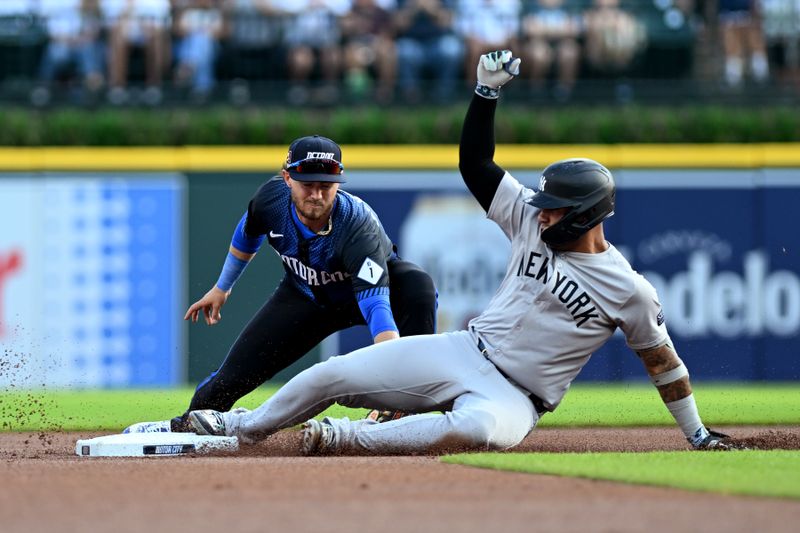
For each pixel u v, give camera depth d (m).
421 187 46.88
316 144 20.73
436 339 19.55
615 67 56.00
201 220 46.28
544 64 55.59
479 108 19.28
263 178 46.38
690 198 47.31
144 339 46.16
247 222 23.05
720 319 47.19
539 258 18.98
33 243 46.25
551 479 15.05
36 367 46.06
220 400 23.56
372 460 17.64
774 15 57.19
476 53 55.81
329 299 23.03
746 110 52.03
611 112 51.59
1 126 50.06
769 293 47.31
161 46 55.19
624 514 12.30
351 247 21.50
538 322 18.97
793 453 18.36
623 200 47.31
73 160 46.16
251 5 55.47
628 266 19.08
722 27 57.06
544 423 29.73
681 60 56.28
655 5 56.72
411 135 50.16
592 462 16.64
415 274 23.66
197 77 55.25
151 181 46.25
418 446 18.75
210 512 12.56
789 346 47.16
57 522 11.99
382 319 21.09
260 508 12.82
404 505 12.98
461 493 13.85
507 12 56.03
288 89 54.97
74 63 55.28
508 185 19.36
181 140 50.53
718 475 15.07
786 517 12.06
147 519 12.12
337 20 55.78
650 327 19.17
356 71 55.62
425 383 19.33
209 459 18.59
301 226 21.81
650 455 17.89
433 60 55.81
